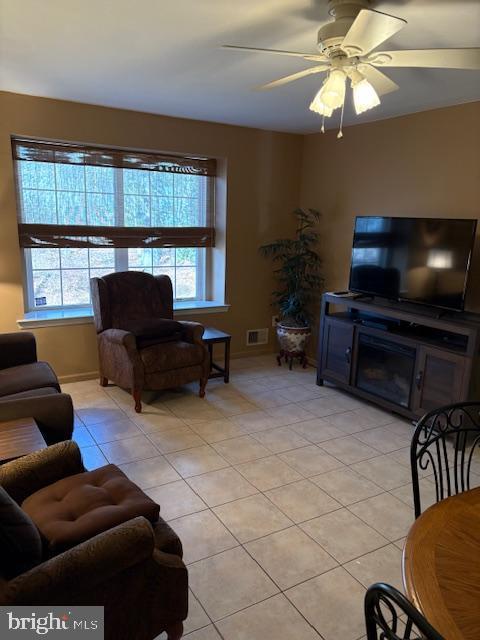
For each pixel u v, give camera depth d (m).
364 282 4.12
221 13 2.07
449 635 0.97
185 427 3.50
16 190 3.94
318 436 3.42
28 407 2.36
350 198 4.60
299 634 1.79
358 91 2.07
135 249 4.67
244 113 4.07
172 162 4.59
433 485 2.80
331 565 2.15
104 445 3.19
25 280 4.21
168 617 1.60
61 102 3.78
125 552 1.40
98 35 2.35
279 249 5.23
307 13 2.06
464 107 3.52
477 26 2.11
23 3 2.00
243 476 2.85
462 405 1.85
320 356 4.41
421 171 3.89
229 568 2.11
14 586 1.25
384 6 1.91
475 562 1.19
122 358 3.75
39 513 1.73
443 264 3.45
